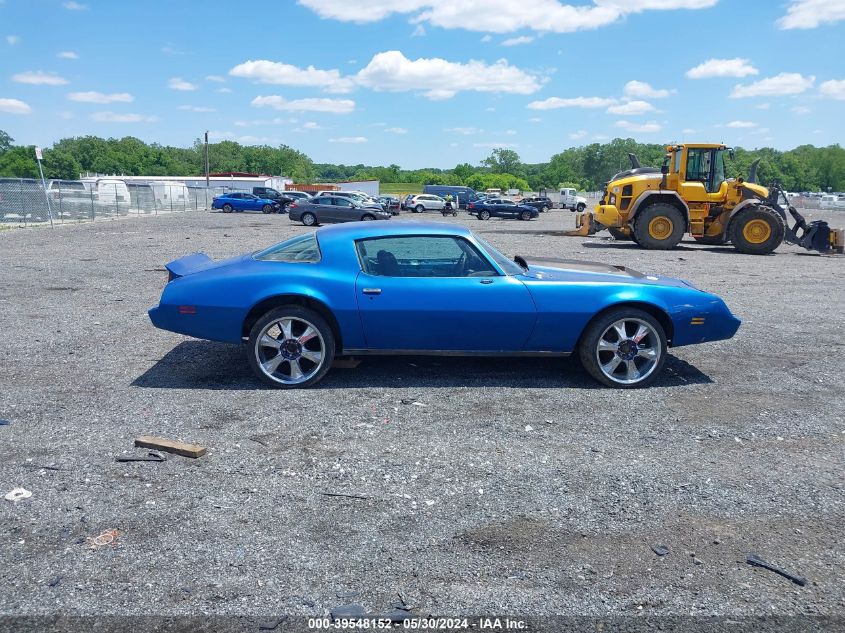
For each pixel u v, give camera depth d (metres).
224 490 3.76
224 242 20.62
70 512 3.49
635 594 2.88
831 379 6.11
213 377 5.89
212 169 176.00
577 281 5.73
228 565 3.04
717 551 3.22
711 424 4.91
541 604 2.80
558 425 4.85
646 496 3.76
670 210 19.47
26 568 2.99
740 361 6.71
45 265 13.93
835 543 3.30
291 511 3.54
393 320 5.53
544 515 3.54
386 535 3.32
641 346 5.79
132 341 7.25
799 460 4.29
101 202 40.31
